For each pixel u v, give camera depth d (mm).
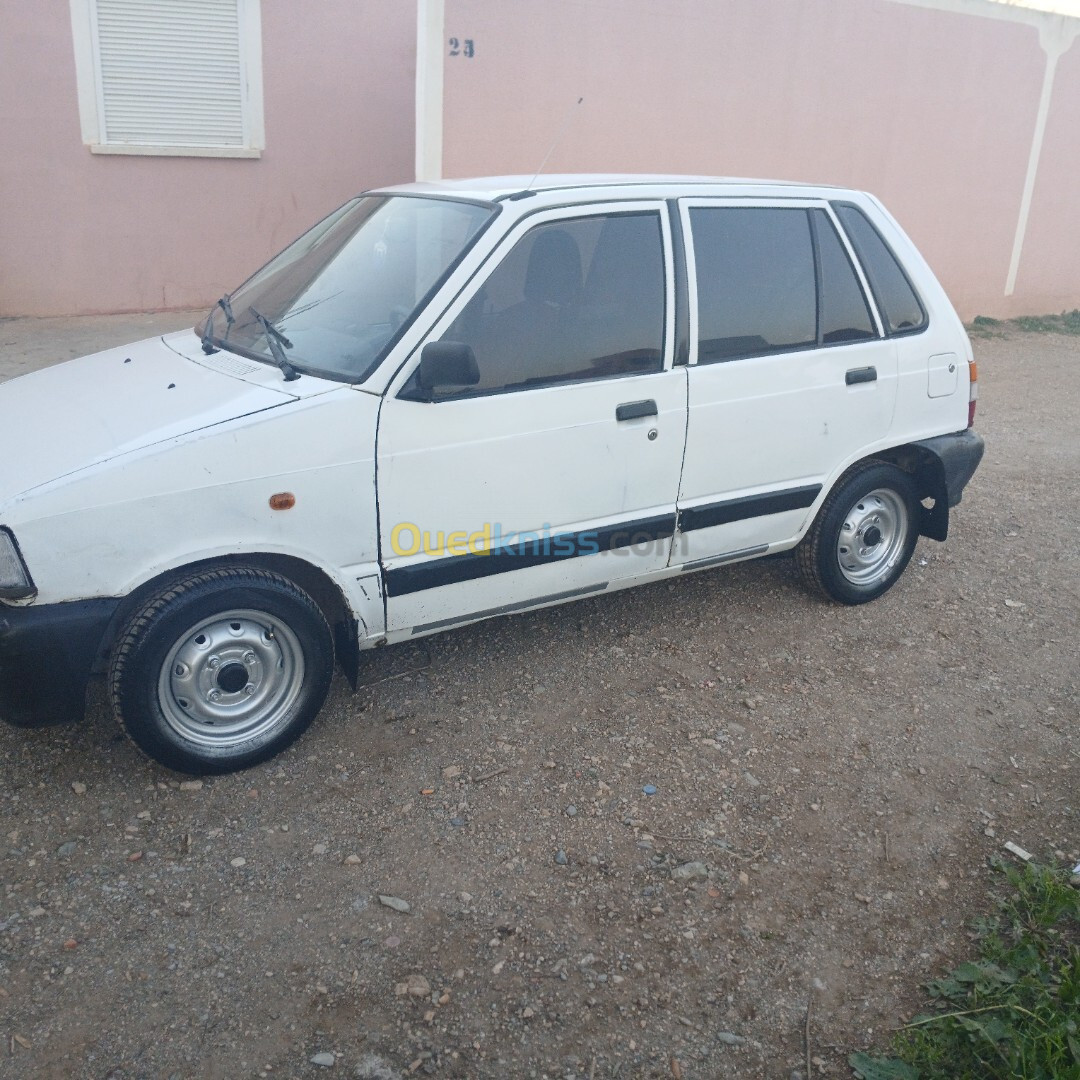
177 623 3248
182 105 10391
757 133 11031
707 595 5180
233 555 3357
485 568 3822
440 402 3578
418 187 4332
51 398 3803
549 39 9484
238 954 2830
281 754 3707
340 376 3545
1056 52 12852
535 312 3777
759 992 2824
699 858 3311
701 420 4172
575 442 3871
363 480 3467
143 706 3266
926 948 3010
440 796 3537
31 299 10398
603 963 2879
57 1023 2580
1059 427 8914
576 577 4109
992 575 5625
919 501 5191
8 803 3355
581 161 10117
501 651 4527
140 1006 2646
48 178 10078
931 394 4945
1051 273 14398
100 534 3100
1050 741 4074
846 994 2836
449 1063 2547
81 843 3199
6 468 3240
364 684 4199
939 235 13000
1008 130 12906
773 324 4391
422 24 8969
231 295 4531
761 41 10625
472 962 2854
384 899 3053
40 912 2918
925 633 4910
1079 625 5066
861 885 3242
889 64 11586
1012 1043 2625
